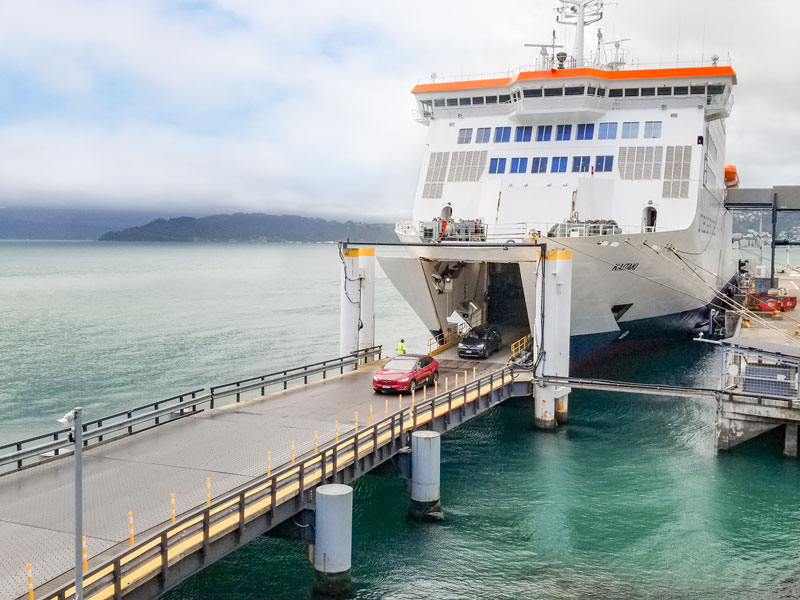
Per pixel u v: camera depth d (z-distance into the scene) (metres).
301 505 16.55
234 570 17.61
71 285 130.25
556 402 31.25
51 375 43.75
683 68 36.50
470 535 19.81
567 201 36.19
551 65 40.03
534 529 20.23
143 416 21.55
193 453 19.36
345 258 33.94
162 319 74.00
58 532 14.20
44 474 17.72
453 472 25.17
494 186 37.41
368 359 34.94
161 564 12.91
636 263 34.94
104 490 16.52
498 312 43.62
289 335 61.81
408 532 20.00
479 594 16.70
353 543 19.25
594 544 19.34
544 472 25.11
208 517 13.89
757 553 18.88
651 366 45.12
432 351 37.06
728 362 30.70
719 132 51.31
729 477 24.53
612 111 37.91
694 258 40.59
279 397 26.80
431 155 40.41
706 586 17.16
